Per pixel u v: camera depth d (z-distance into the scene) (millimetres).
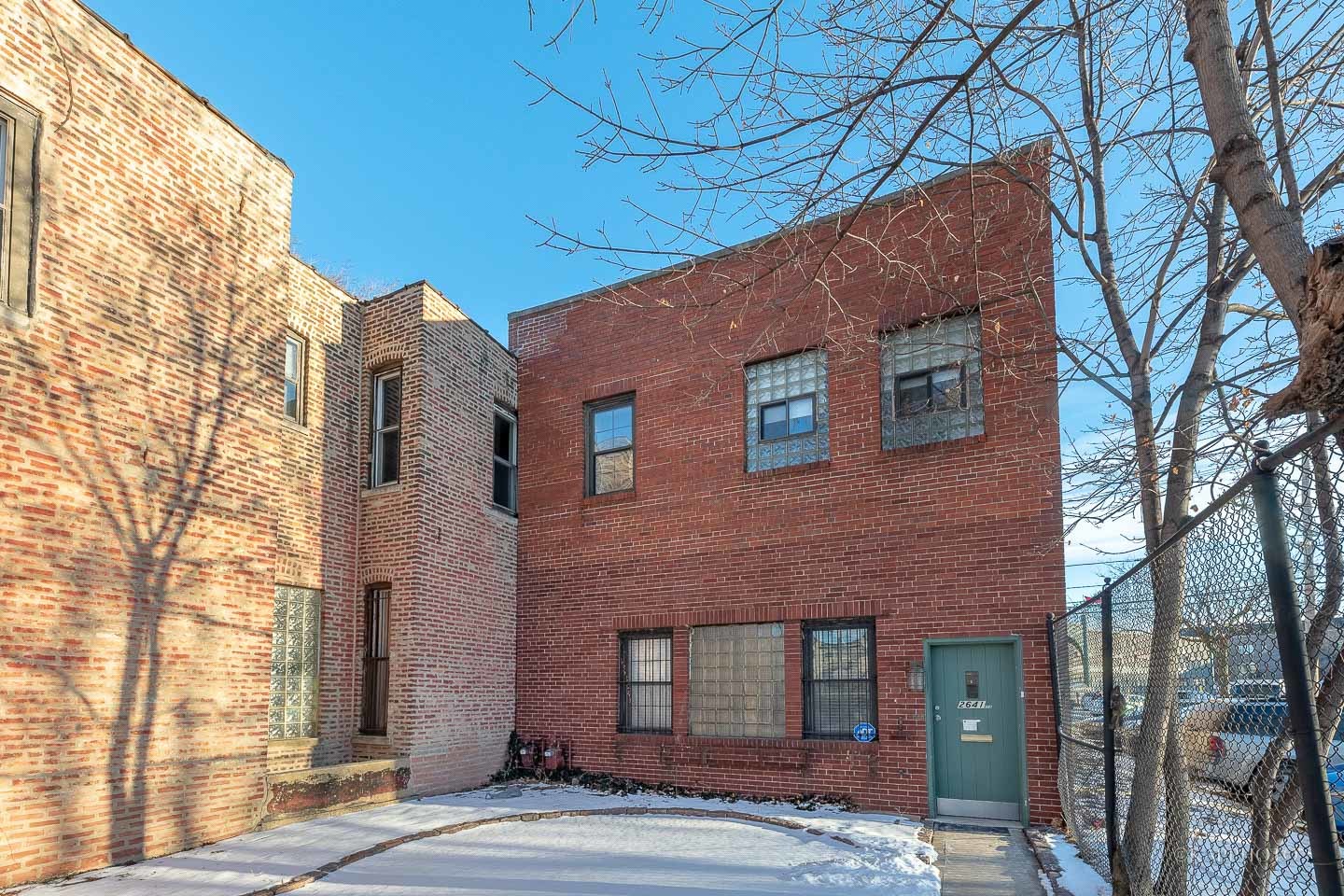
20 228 7906
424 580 12477
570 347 14648
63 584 7961
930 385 11430
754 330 12805
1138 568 5531
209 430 9688
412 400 12836
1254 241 3482
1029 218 10820
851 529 11562
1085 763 8570
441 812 10672
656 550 13133
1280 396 2922
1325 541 3963
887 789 10750
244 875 7695
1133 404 6328
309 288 12555
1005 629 10344
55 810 7676
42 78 8195
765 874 7648
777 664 11938
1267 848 4590
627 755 12758
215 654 9445
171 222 9453
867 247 12008
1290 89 6320
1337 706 4203
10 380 7668
